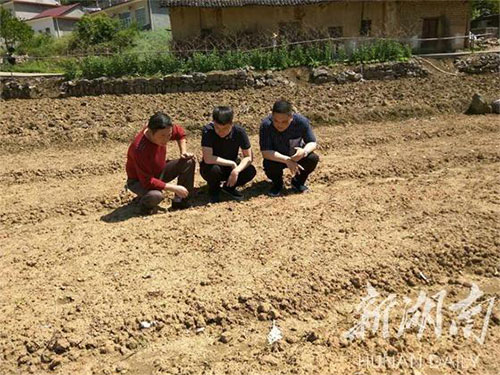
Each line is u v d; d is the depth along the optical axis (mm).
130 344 2857
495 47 19219
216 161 4871
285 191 5441
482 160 6500
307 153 4879
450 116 9961
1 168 7059
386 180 5711
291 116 4652
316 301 3215
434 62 14867
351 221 4324
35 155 7949
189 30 16625
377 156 6871
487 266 3600
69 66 13844
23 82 12969
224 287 3324
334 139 7973
